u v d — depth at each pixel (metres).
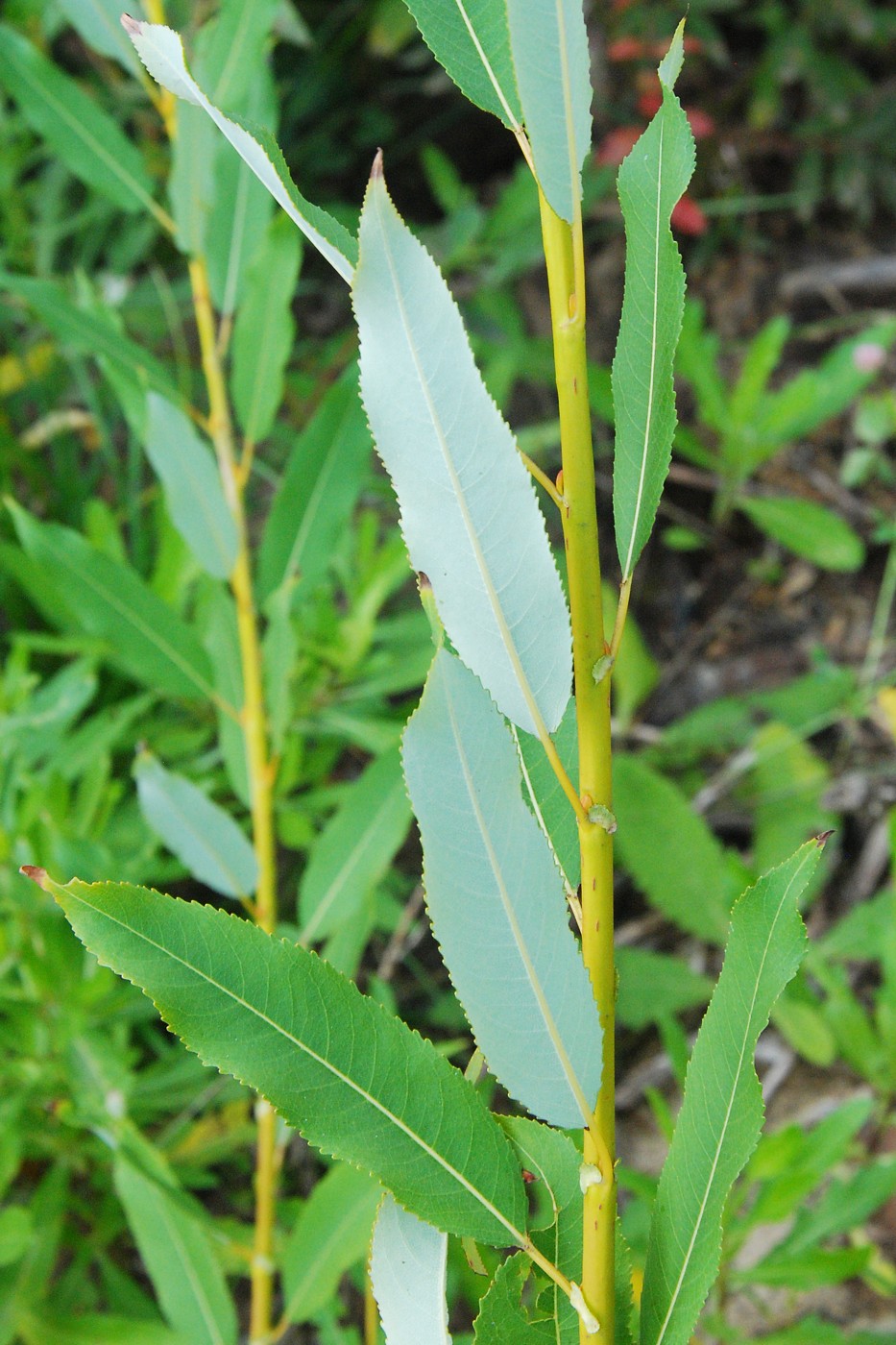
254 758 0.89
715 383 1.78
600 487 1.90
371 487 1.62
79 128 0.89
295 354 2.02
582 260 0.49
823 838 0.51
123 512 1.62
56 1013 0.96
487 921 0.51
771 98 2.15
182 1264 0.83
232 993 0.51
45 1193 1.03
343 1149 0.51
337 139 2.37
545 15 0.48
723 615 1.86
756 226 2.29
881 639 1.71
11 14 1.41
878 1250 1.24
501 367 1.63
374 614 1.26
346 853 0.87
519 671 0.50
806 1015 1.20
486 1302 0.52
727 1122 0.52
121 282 1.81
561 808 0.54
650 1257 0.53
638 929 1.53
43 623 1.48
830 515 1.76
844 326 2.15
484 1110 0.52
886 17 2.12
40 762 1.31
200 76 0.85
